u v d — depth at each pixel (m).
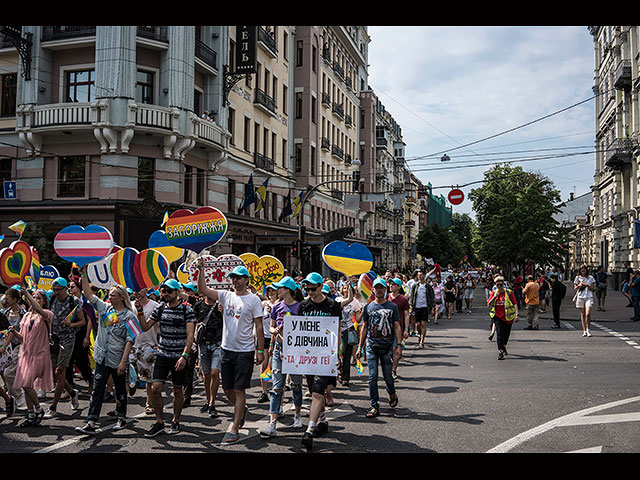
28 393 7.42
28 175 24.42
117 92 22.89
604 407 7.98
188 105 24.62
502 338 12.62
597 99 49.78
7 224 24.48
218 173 28.08
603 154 46.97
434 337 17.16
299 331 6.90
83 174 23.88
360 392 9.54
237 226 29.94
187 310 7.25
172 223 8.94
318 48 42.59
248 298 6.94
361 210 59.56
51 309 8.48
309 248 31.69
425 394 9.16
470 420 7.47
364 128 60.91
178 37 24.25
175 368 7.12
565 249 30.67
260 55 33.91
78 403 8.91
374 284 8.08
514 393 9.05
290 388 10.16
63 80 24.34
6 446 6.54
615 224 41.69
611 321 20.94
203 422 7.68
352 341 10.21
